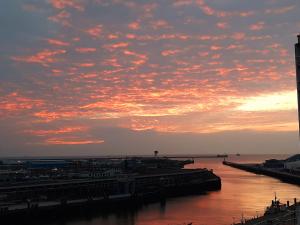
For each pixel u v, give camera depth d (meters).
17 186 176.12
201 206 180.38
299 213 79.69
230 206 176.75
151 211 170.25
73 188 196.25
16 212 146.50
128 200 191.75
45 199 176.75
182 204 191.00
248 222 100.19
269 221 95.00
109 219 151.62
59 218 154.50
